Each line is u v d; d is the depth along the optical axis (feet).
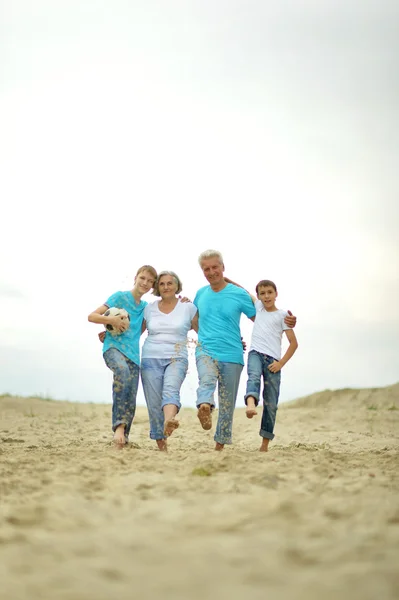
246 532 11.19
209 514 12.46
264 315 23.52
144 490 14.88
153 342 23.13
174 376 22.58
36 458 19.97
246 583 8.59
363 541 10.53
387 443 30.35
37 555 9.79
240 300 23.08
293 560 9.59
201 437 32.35
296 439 32.91
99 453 21.29
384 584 8.46
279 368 23.00
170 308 23.38
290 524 11.71
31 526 11.65
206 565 9.30
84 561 9.50
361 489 15.17
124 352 23.03
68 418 39.96
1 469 17.69
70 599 8.01
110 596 8.11
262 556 9.71
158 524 11.73
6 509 12.67
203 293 23.48
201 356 22.71
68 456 20.58
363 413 40.75
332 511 12.60
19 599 8.00
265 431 23.32
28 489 14.83
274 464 18.86
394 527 11.56
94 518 12.17
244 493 14.60
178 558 9.64
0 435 32.22
